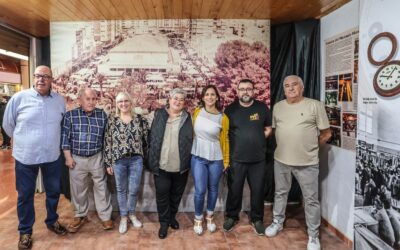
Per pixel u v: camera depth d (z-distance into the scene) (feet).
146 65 11.55
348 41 8.98
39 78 8.34
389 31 6.50
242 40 11.41
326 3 9.24
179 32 11.43
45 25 11.79
